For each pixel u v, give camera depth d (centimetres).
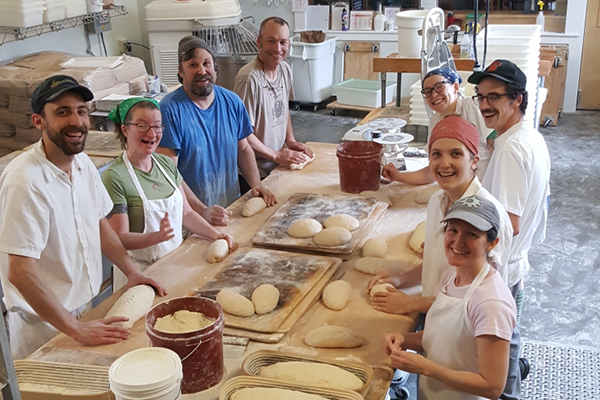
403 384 260
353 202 247
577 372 277
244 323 167
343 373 143
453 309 141
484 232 135
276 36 304
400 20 358
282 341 163
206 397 142
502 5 681
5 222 170
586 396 261
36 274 170
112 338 165
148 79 465
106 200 204
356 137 300
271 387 140
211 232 226
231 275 192
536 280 359
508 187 189
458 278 146
